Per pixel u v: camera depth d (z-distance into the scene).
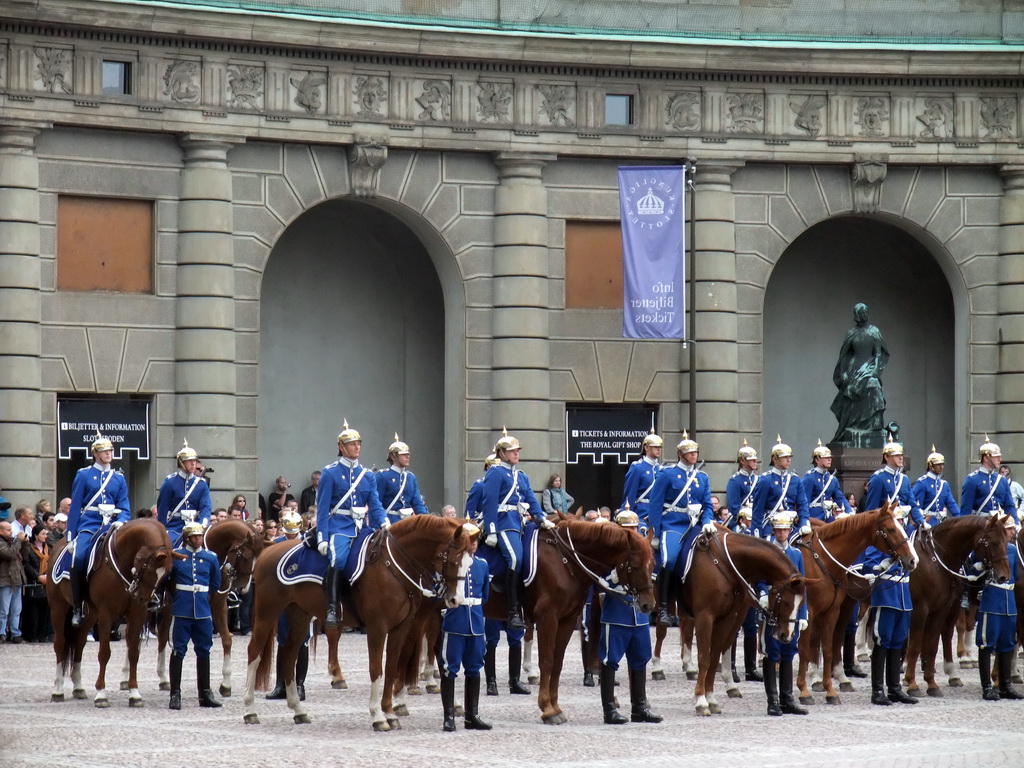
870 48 56.22
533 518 29.14
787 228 57.06
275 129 52.28
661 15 57.06
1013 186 57.88
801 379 61.47
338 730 28.00
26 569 44.75
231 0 52.50
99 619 31.30
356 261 58.28
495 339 55.06
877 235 61.19
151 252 51.75
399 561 27.80
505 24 55.62
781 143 56.47
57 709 30.88
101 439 32.53
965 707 31.73
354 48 52.66
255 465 52.62
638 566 28.03
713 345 56.03
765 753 25.78
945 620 35.03
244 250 52.44
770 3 57.94
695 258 54.56
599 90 55.41
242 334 52.44
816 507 38.62
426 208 54.44
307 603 28.34
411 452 58.66
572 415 55.66
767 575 29.67
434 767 23.98
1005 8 58.75
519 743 26.53
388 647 28.38
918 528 33.78
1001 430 57.69
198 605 30.94
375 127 53.44
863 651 40.00
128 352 51.19
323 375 57.66
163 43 51.03
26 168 49.56
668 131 55.75
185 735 27.30
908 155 57.25
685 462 31.12
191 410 51.66
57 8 48.97
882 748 26.44
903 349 61.88
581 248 55.94
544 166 55.31
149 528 30.72
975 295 57.91
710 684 30.75
